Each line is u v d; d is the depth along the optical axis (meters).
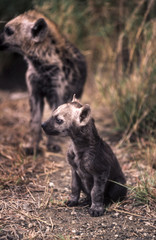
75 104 5.99
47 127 5.94
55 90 8.52
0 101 12.83
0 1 12.47
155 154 8.18
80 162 5.97
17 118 11.01
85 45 13.46
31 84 8.60
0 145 8.77
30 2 12.41
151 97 9.56
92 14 13.24
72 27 13.16
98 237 5.41
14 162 7.98
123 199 6.52
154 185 6.80
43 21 7.93
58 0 12.76
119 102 10.14
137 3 11.98
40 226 5.65
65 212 6.14
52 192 6.83
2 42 8.20
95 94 12.47
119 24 12.58
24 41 8.15
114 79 10.98
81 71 9.07
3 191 6.73
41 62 8.27
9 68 16.11
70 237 5.39
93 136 5.85
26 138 9.39
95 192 5.96
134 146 9.12
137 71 10.32
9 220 5.77
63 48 8.59
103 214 6.06
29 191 6.77
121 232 5.55
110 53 12.28
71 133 5.88
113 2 12.61
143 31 11.04
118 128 9.95
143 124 9.46
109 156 6.14
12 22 8.14
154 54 9.80
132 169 7.92
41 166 8.03
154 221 5.89
